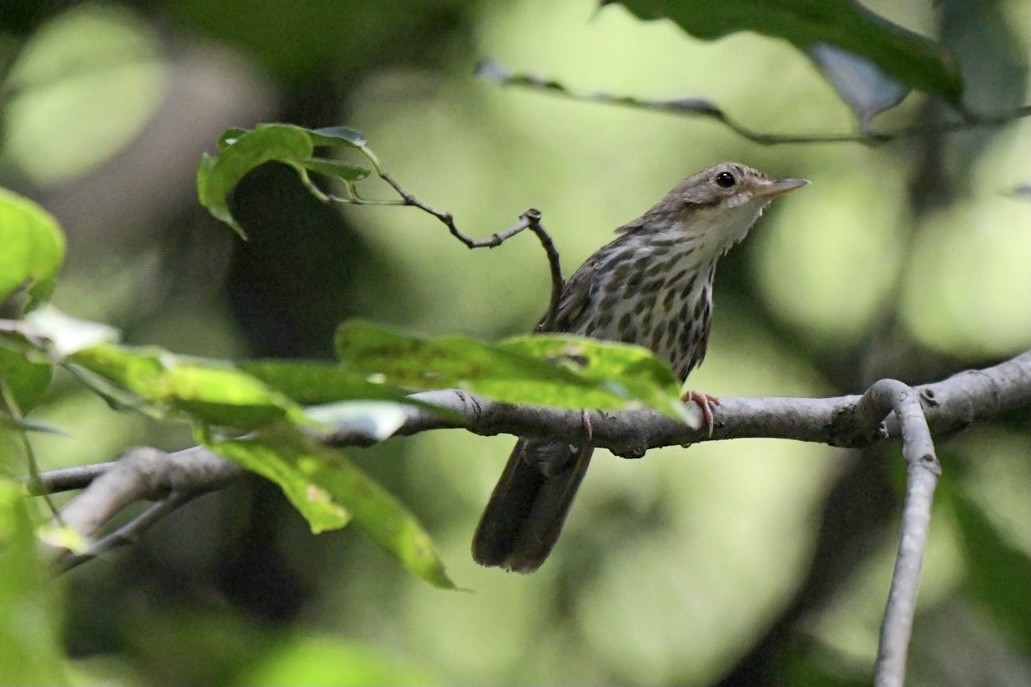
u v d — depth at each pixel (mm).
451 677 12531
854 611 12422
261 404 3898
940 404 8055
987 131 12992
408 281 12906
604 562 13195
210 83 13633
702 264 11367
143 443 12055
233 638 5309
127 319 12711
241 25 8117
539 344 4102
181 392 3857
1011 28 10891
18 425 3770
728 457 14016
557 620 13008
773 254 13031
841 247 13594
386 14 8734
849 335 13195
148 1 11680
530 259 13281
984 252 13516
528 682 12805
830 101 13867
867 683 8977
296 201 12648
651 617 13180
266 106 13344
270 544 12531
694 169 13844
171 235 13180
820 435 8141
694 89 14102
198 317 12656
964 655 10484
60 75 11758
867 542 12586
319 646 5008
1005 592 7695
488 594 12891
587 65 14125
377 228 13117
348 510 4234
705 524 13781
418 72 12992
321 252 12672
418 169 13508
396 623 12570
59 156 13766
